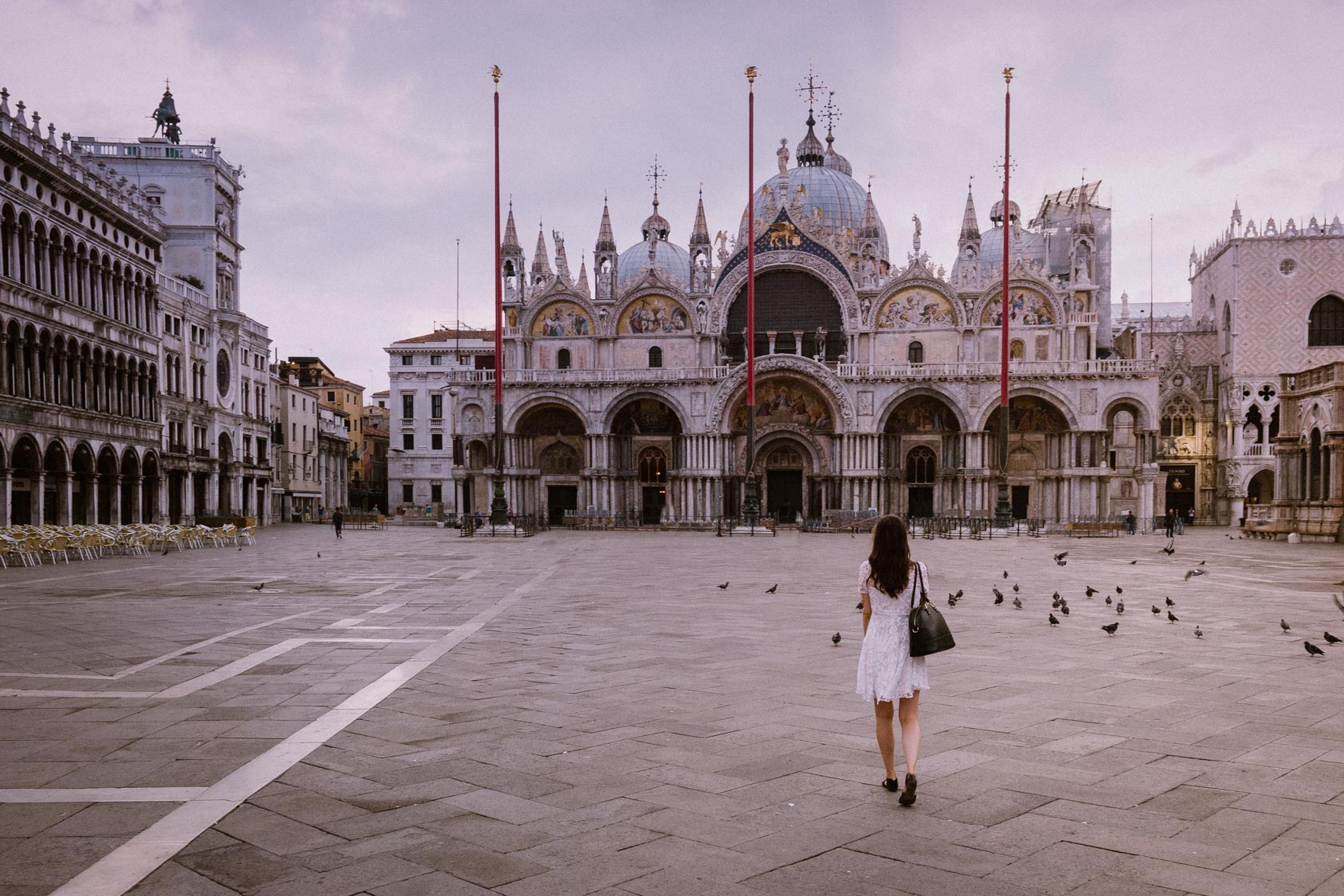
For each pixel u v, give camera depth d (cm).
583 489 8775
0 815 833
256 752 1022
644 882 694
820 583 2966
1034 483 8488
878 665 886
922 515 8669
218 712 1204
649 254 10444
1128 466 9669
